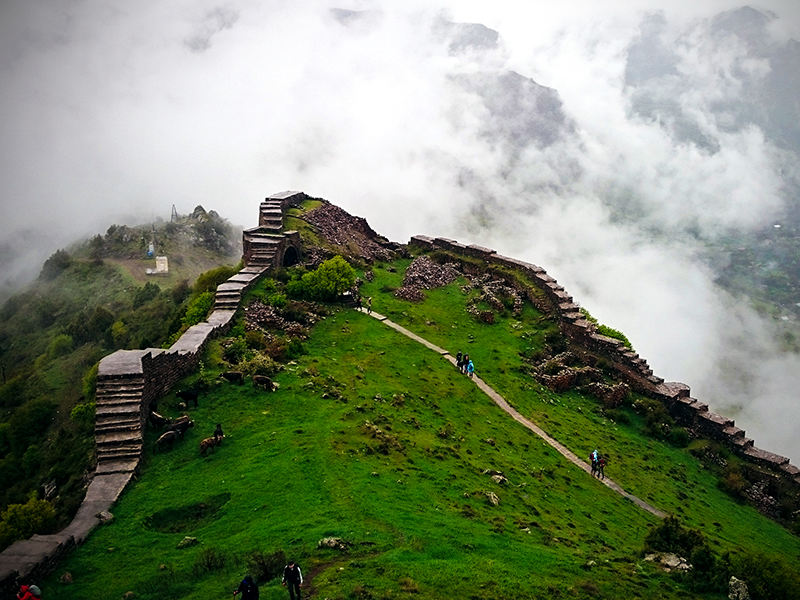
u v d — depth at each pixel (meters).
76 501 33.38
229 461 36.03
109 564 27.42
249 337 54.06
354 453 36.72
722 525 45.41
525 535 31.34
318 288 68.81
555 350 71.75
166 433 37.81
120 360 41.00
